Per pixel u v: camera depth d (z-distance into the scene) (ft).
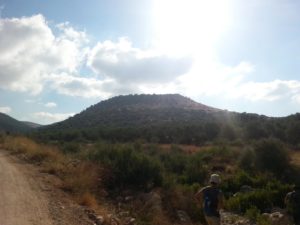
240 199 69.05
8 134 153.99
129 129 265.34
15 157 81.87
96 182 59.47
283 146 116.67
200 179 88.33
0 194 43.57
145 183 64.18
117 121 472.44
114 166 66.69
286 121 248.11
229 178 91.45
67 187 52.47
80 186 53.21
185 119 467.93
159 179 65.77
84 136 243.60
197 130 248.32
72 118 531.09
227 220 56.59
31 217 35.12
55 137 228.22
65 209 40.06
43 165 70.85
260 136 215.51
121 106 593.83
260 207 67.41
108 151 75.10
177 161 105.29
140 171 65.05
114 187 61.77
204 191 32.86
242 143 185.78
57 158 77.61
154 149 136.56
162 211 50.39
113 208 48.26
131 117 498.28
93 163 67.67
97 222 37.29
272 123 236.84
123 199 55.42
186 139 236.02
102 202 50.80
